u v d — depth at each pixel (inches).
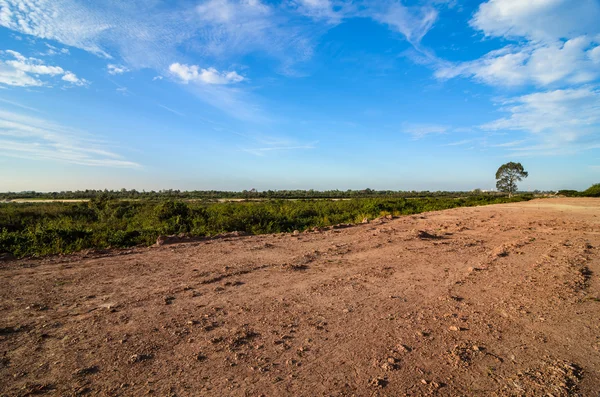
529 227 434.3
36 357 114.2
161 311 156.2
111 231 395.5
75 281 203.9
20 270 230.5
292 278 211.0
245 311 156.7
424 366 110.2
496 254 272.8
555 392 95.7
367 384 100.2
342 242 336.8
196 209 606.2
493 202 1251.8
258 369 108.2
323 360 113.9
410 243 329.7
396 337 130.6
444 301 169.8
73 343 124.3
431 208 883.4
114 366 108.9
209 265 243.1
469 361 113.0
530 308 158.9
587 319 146.0
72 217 691.4
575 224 452.1
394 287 193.0
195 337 129.9
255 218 513.3
